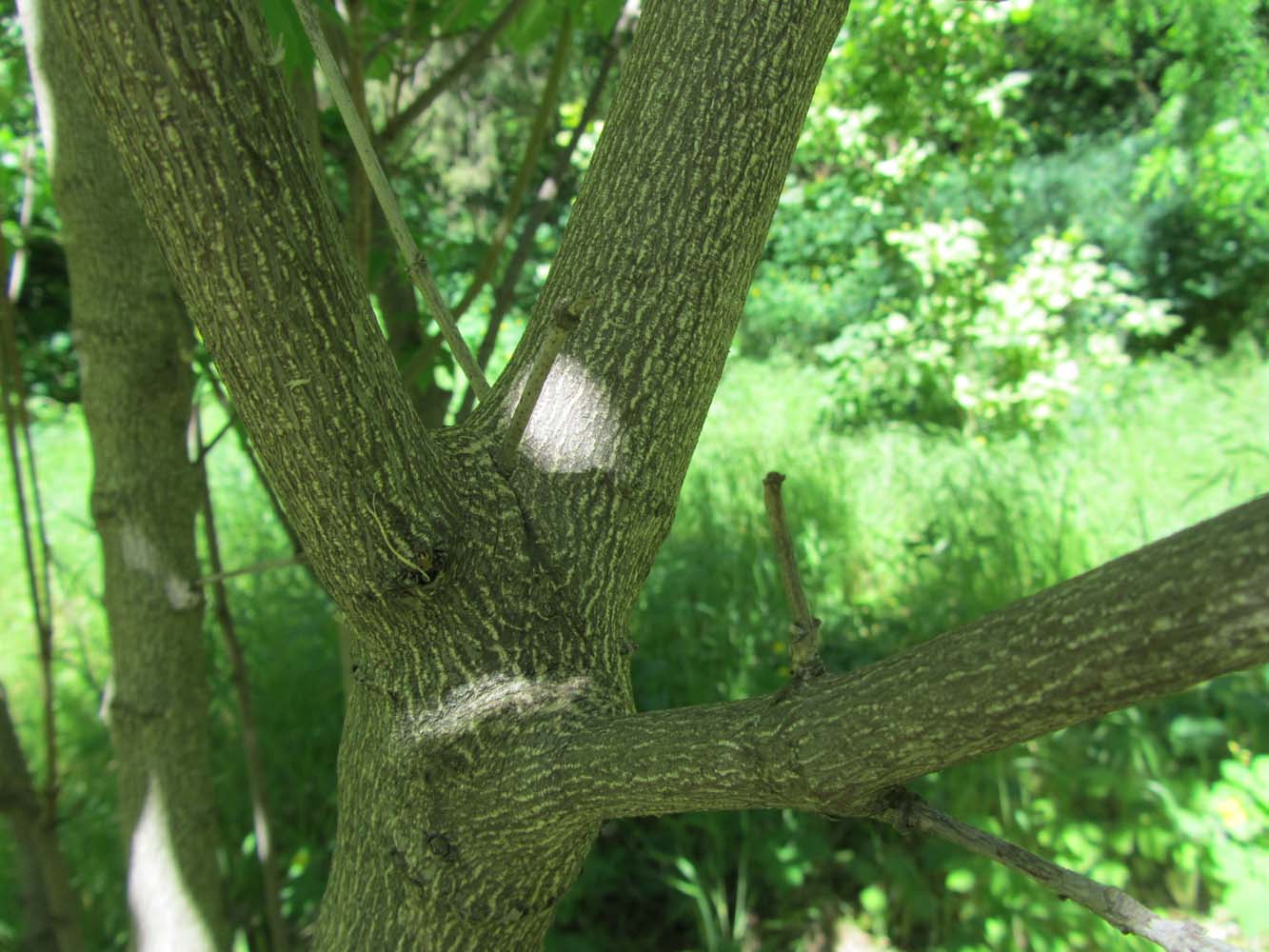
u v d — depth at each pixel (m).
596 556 1.16
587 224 1.26
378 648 1.13
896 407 7.71
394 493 1.02
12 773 1.87
